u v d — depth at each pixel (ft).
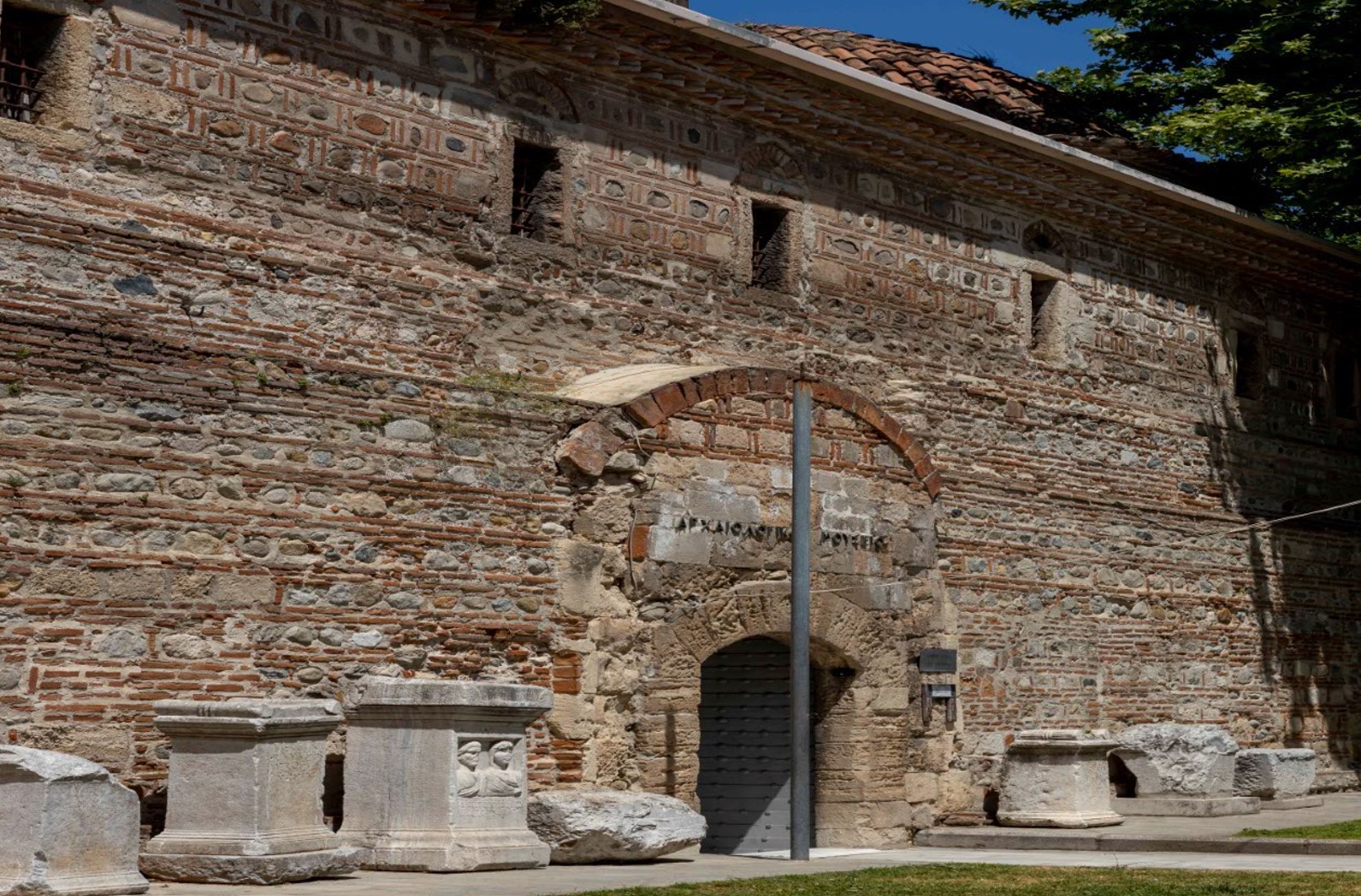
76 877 38.32
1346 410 93.45
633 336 61.93
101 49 49.44
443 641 52.90
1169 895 42.29
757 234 67.56
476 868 45.57
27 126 47.75
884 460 66.80
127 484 47.06
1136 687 78.13
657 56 62.49
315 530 50.52
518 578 54.75
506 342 58.29
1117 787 74.74
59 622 45.47
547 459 55.93
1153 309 82.17
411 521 52.60
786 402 63.00
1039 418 75.36
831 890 43.19
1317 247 86.53
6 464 45.03
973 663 70.44
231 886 41.22
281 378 50.44
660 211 63.21
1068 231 78.33
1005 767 67.51
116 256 48.85
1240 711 83.46
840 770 64.49
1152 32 97.40
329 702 44.19
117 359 47.32
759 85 65.51
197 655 47.83
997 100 77.87
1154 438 81.00
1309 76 91.97
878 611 65.82
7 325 45.47
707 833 65.98
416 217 56.24
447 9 56.70
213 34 51.88
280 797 42.63
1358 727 90.48
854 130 68.80
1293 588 87.45
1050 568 74.64
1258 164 92.73
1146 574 79.46
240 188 52.03
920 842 65.26
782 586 61.87
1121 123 97.45
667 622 58.08
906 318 70.95
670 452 58.75
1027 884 44.91
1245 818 68.90
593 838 50.06
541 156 60.64
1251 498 85.87
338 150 54.44
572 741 55.16
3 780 38.19
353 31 55.21
